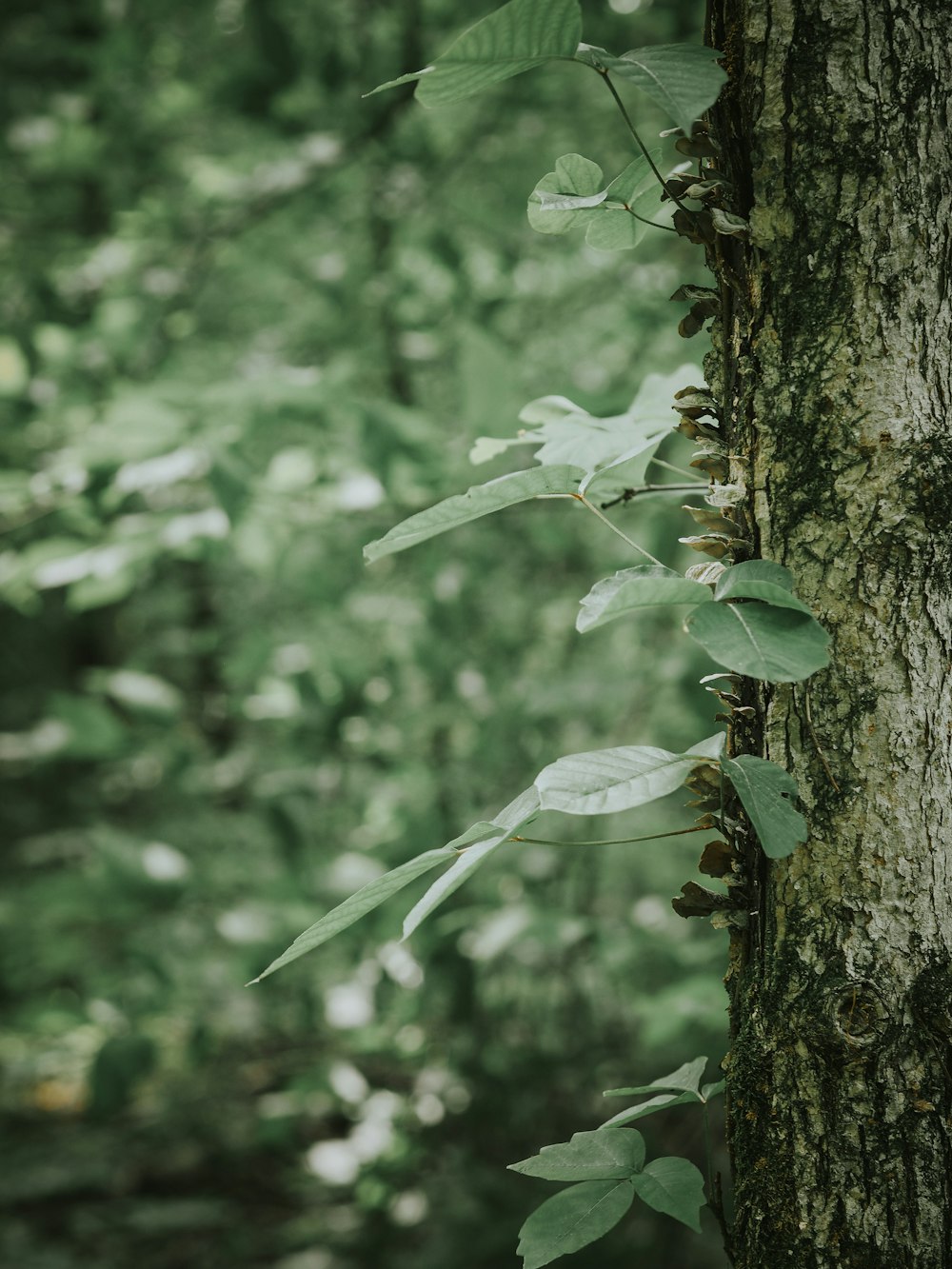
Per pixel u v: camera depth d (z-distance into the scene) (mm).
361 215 3846
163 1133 5109
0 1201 4656
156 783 4379
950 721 957
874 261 986
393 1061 3697
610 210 1111
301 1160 4875
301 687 3195
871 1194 938
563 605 3605
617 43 3117
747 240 1030
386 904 3029
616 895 3465
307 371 2676
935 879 948
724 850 1024
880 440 975
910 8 993
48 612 7508
